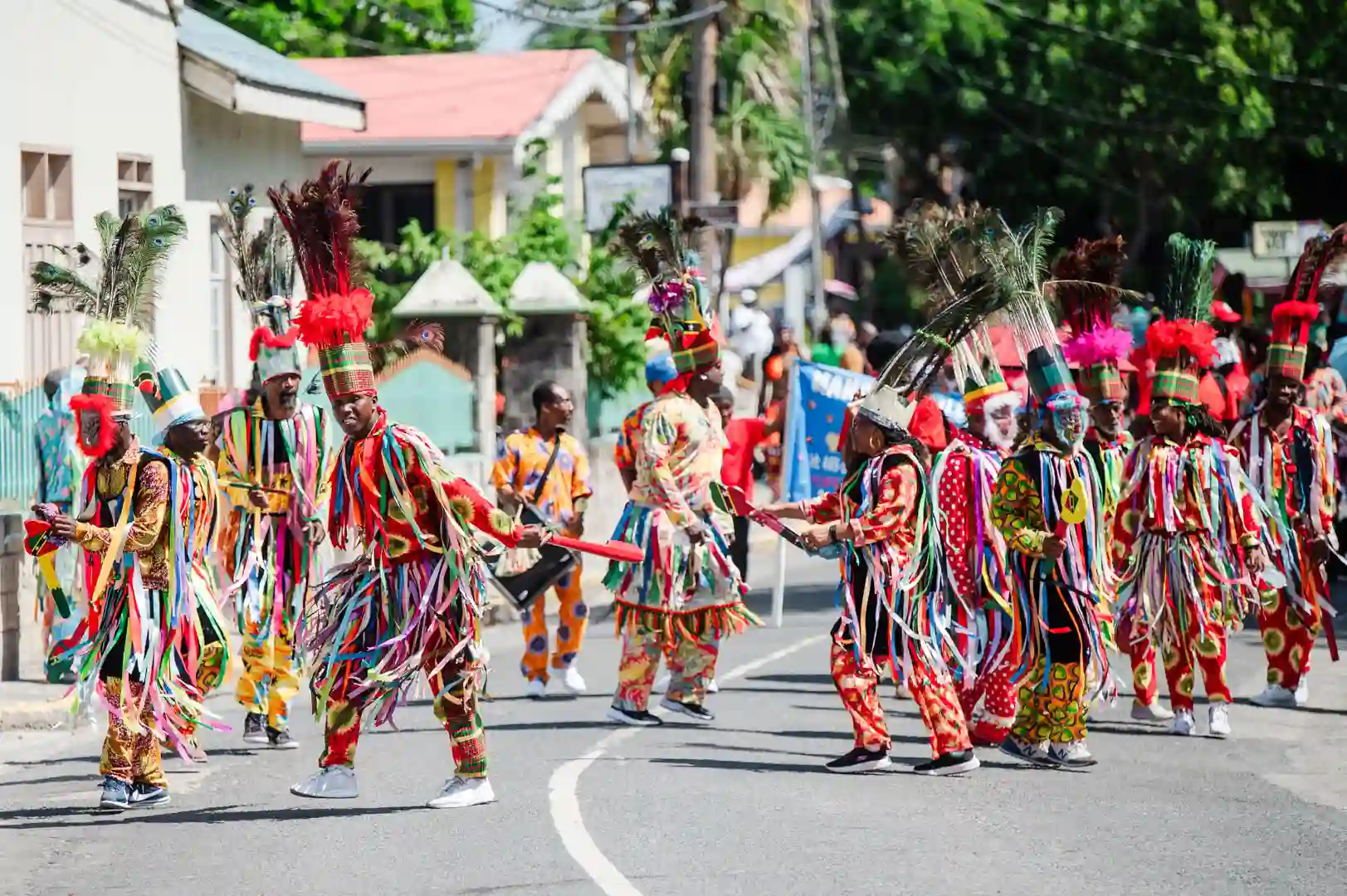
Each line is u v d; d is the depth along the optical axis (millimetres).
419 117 60438
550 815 19078
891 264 94188
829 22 74000
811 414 33531
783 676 29125
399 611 18812
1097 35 77000
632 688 24922
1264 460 26031
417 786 20797
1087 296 23078
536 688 27781
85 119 38531
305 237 18984
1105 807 19453
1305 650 26234
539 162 61344
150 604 19672
